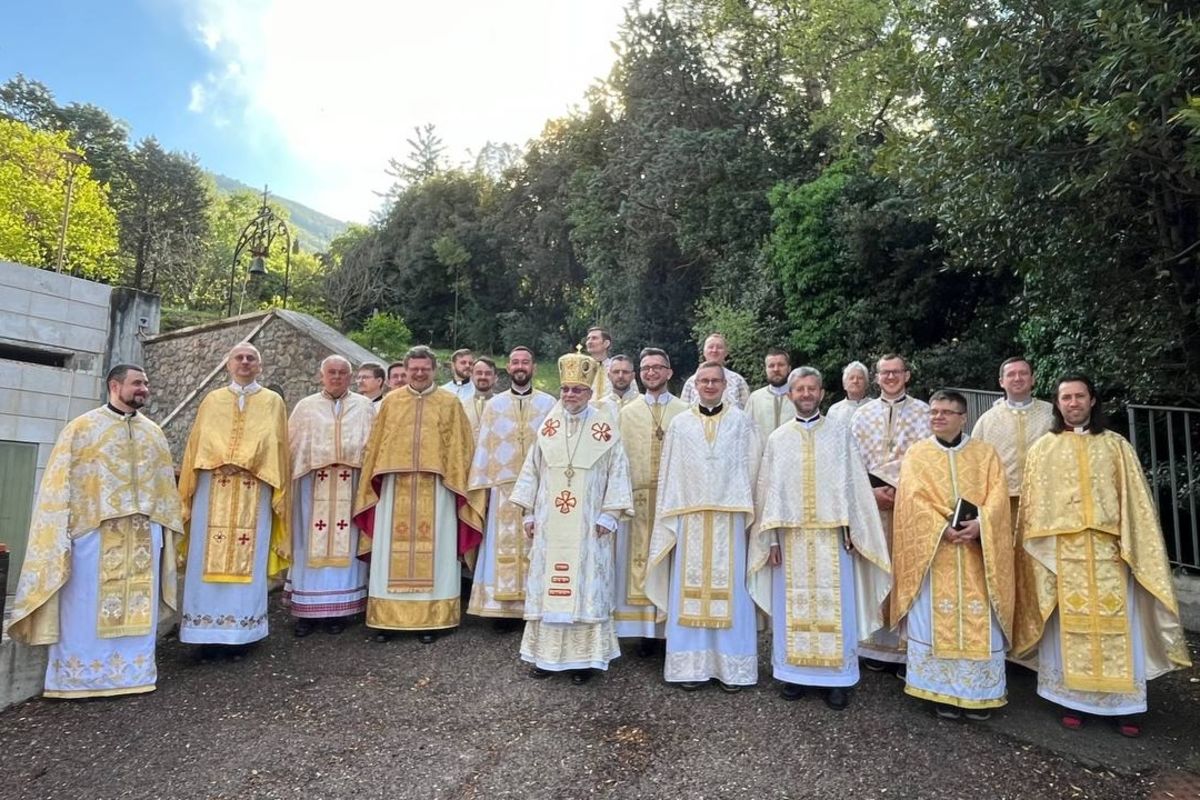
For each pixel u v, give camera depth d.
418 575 5.76
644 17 22.20
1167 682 5.10
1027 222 6.38
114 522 4.91
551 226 31.39
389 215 39.16
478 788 3.76
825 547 4.70
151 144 47.38
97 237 33.00
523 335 31.12
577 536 4.94
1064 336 7.63
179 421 12.80
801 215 15.16
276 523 5.72
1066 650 4.28
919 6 6.62
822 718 4.47
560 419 5.18
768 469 4.89
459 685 4.95
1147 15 4.48
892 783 3.80
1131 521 4.27
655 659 5.44
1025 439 5.07
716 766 3.95
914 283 13.73
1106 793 3.73
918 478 4.62
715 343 6.89
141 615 4.92
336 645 5.73
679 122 21.16
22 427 9.76
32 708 4.66
